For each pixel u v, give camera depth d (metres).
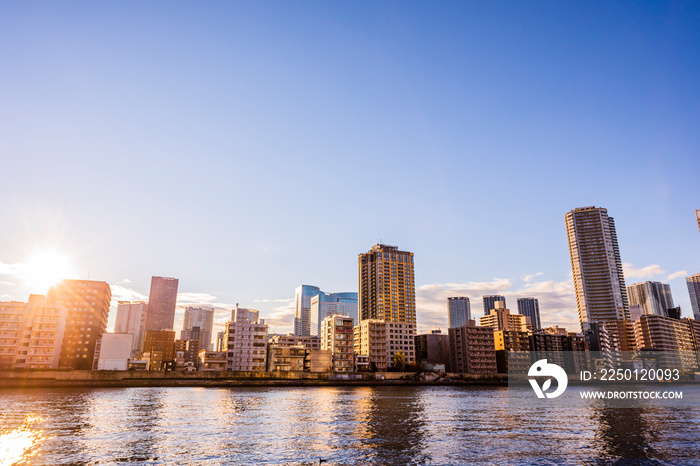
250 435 51.94
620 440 50.66
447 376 187.75
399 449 44.84
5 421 60.59
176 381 148.50
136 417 66.06
